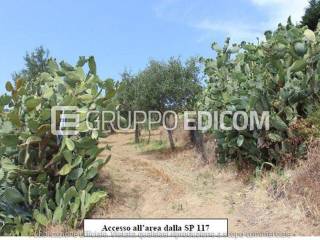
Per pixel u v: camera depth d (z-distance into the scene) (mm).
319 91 7227
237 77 7980
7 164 6676
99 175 8016
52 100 6918
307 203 5621
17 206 6711
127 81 13578
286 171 6730
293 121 7039
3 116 6922
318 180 5797
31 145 6891
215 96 9062
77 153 7098
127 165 9406
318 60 7266
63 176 7062
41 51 16500
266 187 6566
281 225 5496
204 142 9734
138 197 7582
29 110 6758
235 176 8023
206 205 6719
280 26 7961
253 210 6145
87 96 7234
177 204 6988
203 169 9062
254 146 7602
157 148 12367
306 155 6652
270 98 7320
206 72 9922
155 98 12969
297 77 7402
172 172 9070
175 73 13023
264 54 7547
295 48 7289
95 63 7406
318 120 6910
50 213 6488
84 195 6605
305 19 13773
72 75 7418
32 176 6941
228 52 9523
